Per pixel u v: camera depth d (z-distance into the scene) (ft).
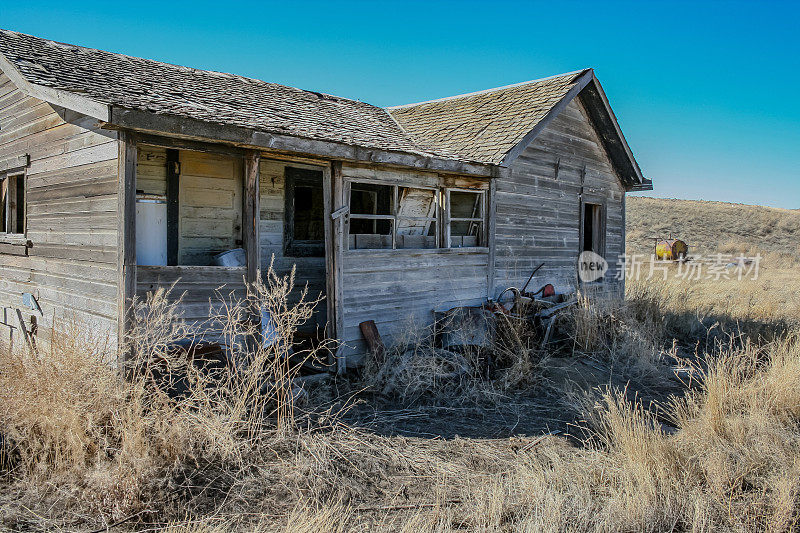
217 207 24.38
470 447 18.34
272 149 20.75
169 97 21.31
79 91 18.17
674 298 44.06
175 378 17.98
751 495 14.84
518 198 34.14
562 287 37.99
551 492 14.49
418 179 28.02
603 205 41.98
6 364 16.48
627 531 13.23
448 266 29.84
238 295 20.89
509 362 27.04
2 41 23.08
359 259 25.71
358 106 37.86
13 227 26.89
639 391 25.45
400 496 14.96
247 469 15.37
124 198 18.17
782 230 161.48
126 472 13.83
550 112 32.86
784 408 20.67
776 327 36.68
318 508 13.82
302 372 23.89
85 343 17.06
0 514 12.98
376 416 20.58
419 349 27.30
